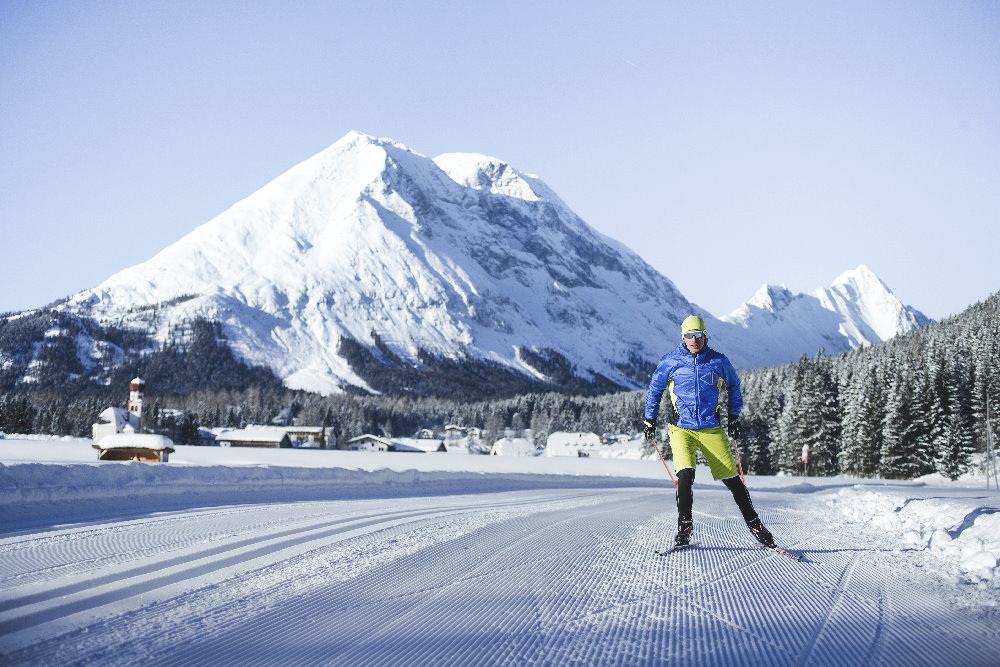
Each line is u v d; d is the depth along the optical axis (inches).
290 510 365.4
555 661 123.3
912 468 2480.3
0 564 198.4
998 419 2559.1
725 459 241.9
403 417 6579.7
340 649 129.0
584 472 1797.5
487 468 1733.5
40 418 3816.4
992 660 128.6
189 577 187.3
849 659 127.6
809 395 2687.0
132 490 373.7
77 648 126.5
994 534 257.4
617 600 166.7
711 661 124.2
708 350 244.4
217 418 5221.5
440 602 163.3
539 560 217.3
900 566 219.3
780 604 166.2
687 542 240.7
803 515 409.1
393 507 396.5
